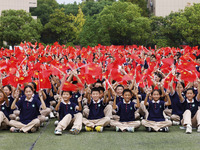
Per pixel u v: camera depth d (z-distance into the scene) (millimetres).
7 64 9211
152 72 9367
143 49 17812
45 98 8305
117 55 13281
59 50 15562
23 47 16406
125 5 43938
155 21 44094
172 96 8242
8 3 56344
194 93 7547
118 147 5777
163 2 55500
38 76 7820
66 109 7273
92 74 7582
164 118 7336
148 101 7816
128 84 9453
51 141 6250
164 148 5695
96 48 18938
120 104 7445
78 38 51531
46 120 8305
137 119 8461
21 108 7297
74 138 6508
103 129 7527
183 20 38938
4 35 39938
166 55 16172
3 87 7629
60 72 8297
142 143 6066
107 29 42438
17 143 6094
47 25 51094
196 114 7289
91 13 74000
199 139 6367
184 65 7855
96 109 7453
